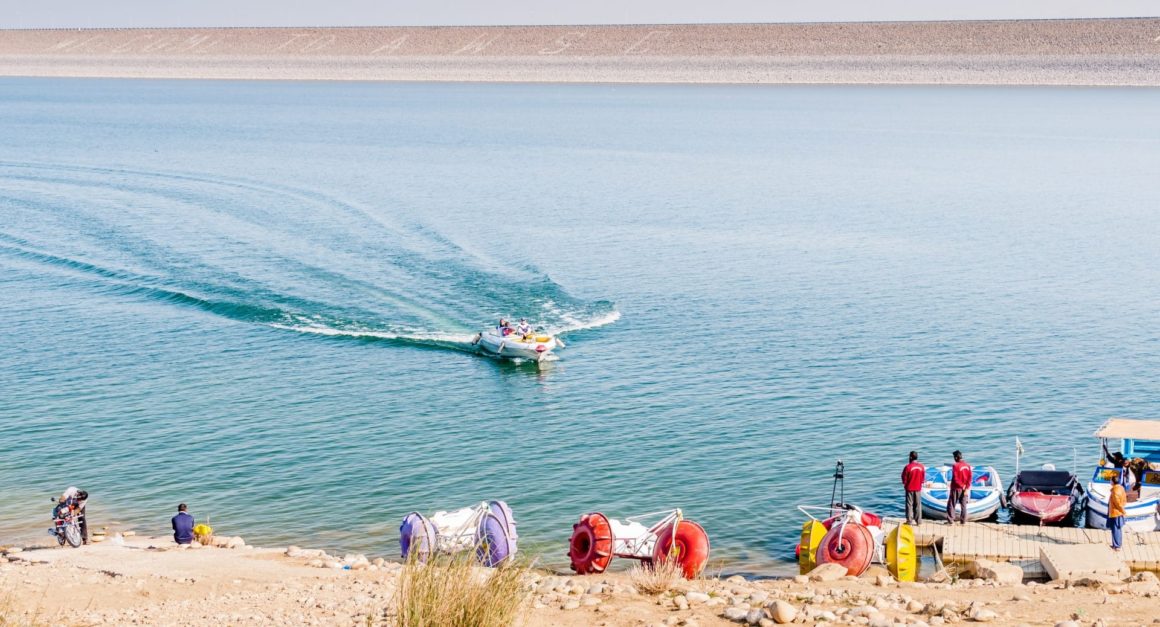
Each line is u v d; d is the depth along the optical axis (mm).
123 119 190875
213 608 16469
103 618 15656
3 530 29172
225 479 33281
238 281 59125
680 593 17062
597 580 18609
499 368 45250
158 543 26844
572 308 55500
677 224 82688
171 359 46188
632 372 44656
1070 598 17516
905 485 27672
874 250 72688
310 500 31625
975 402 40656
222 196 90688
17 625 14266
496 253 68688
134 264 63188
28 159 118312
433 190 99562
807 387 42469
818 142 157750
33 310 53812
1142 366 45594
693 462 34562
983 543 25766
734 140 160750
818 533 24969
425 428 38031
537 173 115688
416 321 52406
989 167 125125
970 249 73250
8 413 39219
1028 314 54906
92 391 41875
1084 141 157375
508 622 12445
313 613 15719
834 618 14750
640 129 180750
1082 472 33938
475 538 23344
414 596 12273
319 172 111625
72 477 33344
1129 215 88938
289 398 41281
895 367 45250
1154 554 24719
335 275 60938
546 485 32781
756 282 62188
